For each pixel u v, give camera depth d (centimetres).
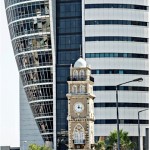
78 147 18688
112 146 19225
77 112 18762
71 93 18838
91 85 19462
